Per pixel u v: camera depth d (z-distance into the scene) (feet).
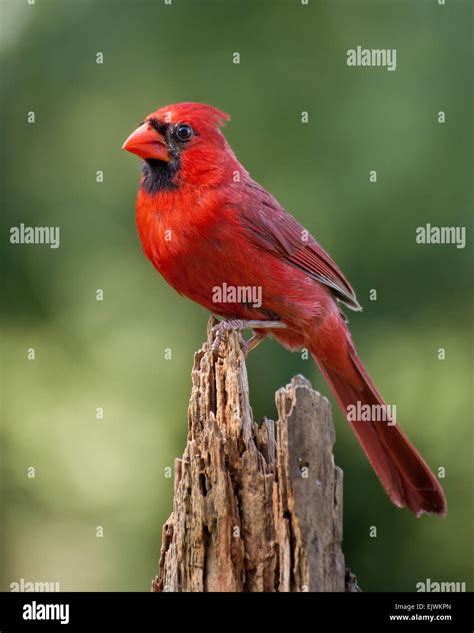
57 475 35.65
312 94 35.96
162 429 34.78
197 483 18.17
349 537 33.88
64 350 36.37
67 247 36.86
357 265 34.35
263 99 36.14
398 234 34.45
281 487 17.72
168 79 36.83
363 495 33.73
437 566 33.68
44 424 35.94
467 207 34.71
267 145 35.55
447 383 34.32
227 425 18.89
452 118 35.17
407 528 33.83
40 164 37.52
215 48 36.96
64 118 37.47
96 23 37.45
